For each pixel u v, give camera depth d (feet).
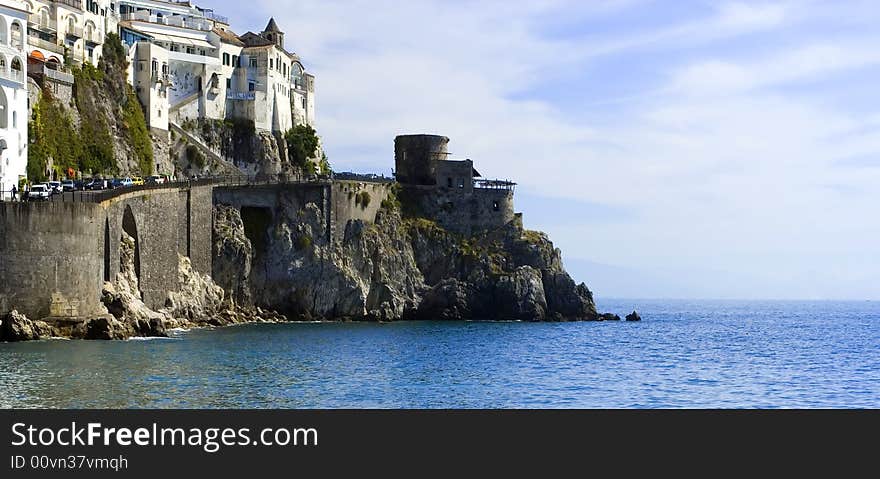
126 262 379.14
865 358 397.19
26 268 314.55
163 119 543.80
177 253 433.48
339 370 294.87
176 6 597.93
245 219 514.68
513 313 563.07
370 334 437.99
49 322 318.45
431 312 559.38
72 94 466.70
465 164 598.34
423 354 354.95
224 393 238.68
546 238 601.62
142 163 512.22
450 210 591.78
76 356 282.56
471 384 276.41
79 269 326.03
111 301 350.84
